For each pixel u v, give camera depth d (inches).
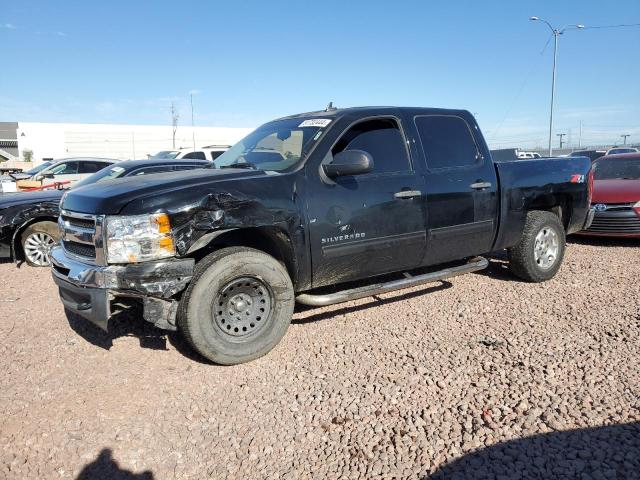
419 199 183.3
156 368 152.1
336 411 125.9
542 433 112.2
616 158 387.5
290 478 102.4
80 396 136.3
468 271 205.2
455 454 106.6
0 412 129.0
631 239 337.4
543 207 231.1
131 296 138.1
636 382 132.8
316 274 164.9
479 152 206.8
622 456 102.8
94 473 106.1
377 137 182.2
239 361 151.3
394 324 182.4
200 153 641.0
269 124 207.8
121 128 2448.3
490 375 140.6
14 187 525.3
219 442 115.5
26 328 188.7
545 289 219.0
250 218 146.6
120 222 136.2
